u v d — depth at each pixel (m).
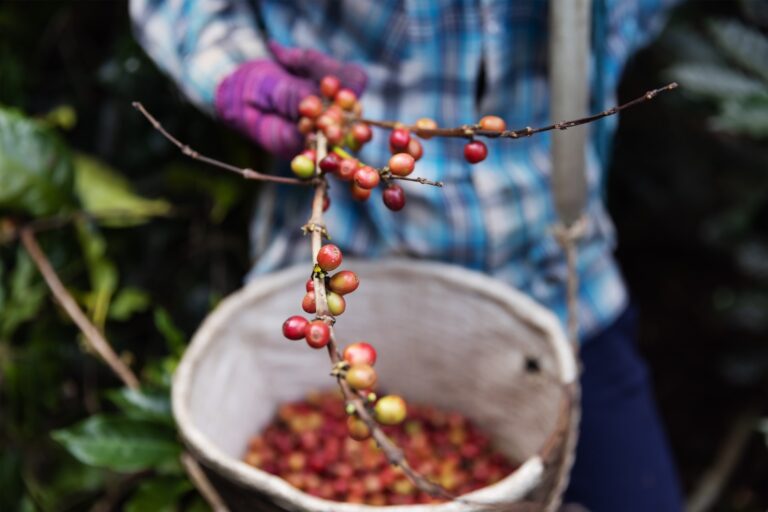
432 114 0.98
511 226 1.03
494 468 1.05
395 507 0.79
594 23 0.97
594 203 1.07
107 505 1.23
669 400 1.67
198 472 0.90
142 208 1.24
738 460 1.57
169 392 1.06
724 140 1.44
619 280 1.16
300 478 1.01
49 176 1.14
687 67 1.24
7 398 1.25
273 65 0.94
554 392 0.96
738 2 1.44
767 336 1.51
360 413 0.60
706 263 1.71
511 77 0.99
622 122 1.58
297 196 1.06
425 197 0.99
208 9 0.98
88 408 1.29
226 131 1.20
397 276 1.03
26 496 1.16
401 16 0.95
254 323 1.01
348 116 0.85
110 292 1.23
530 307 0.97
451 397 1.10
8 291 1.23
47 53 1.35
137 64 1.24
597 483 1.11
